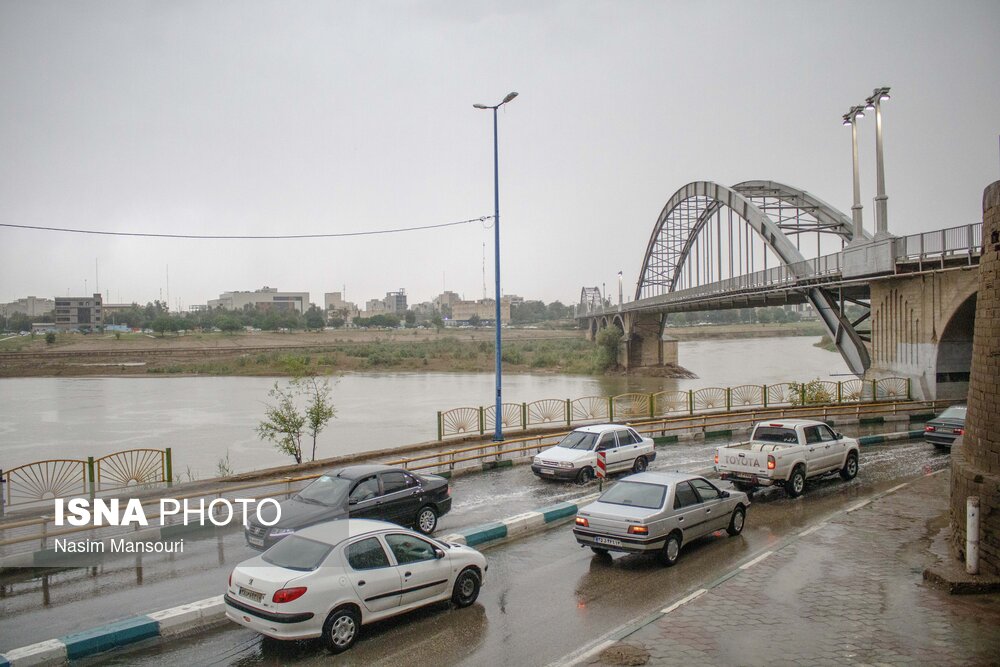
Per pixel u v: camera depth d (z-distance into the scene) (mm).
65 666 7707
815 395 32875
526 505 15727
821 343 114625
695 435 25875
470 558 9570
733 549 12008
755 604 9078
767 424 17281
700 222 81438
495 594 9969
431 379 73500
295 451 22312
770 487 17406
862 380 31484
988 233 10438
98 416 43906
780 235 45125
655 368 81688
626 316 87875
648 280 114688
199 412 45625
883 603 8984
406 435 34719
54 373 76875
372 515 12180
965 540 10141
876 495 15961
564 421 29547
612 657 7594
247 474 19250
